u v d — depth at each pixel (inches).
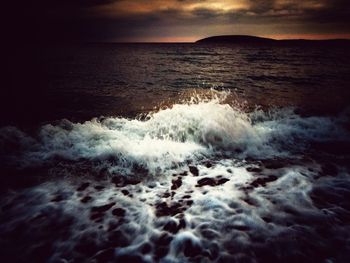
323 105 376.8
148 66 1106.1
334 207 135.6
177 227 122.0
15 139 240.7
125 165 192.7
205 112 261.9
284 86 562.6
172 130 248.2
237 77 732.7
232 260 101.0
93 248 109.1
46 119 319.6
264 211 132.7
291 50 2714.1
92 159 202.1
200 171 183.5
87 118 327.9
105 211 136.0
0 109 363.6
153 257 104.0
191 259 102.3
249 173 179.3
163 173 181.2
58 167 190.9
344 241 109.7
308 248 106.0
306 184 161.2
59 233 118.5
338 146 228.8
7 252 107.0
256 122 291.6
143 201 145.9
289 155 210.8
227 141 230.1
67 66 978.1
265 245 108.4
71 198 149.3
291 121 292.7
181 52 2753.4
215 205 139.6
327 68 936.9
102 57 1688.0
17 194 154.0
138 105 401.1
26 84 570.6
